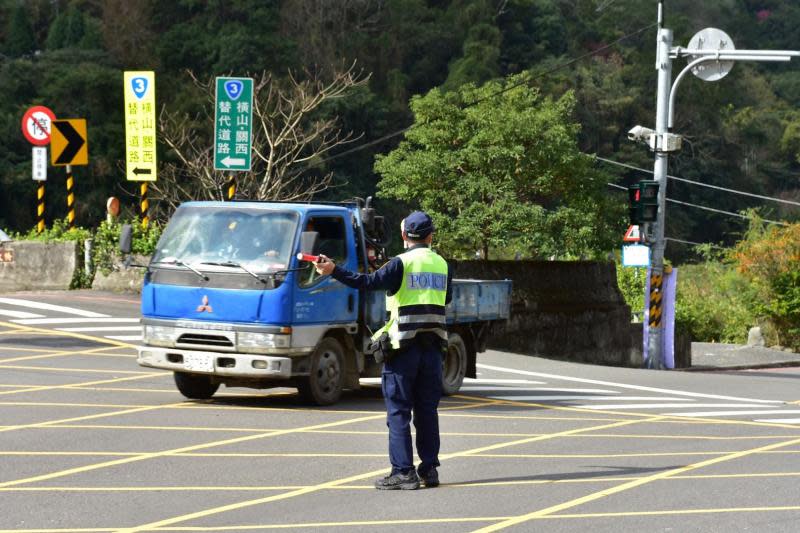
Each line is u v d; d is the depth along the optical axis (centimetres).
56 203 18238
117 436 3094
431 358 2503
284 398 3984
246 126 6544
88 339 5353
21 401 3675
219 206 3775
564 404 4284
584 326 7981
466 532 2086
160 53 19838
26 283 7538
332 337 3819
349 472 2680
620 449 3167
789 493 2541
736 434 3603
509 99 9662
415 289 2483
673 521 2214
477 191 9331
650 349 7612
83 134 7806
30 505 2266
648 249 7462
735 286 12088
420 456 2541
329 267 2448
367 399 4050
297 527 2108
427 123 9606
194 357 3628
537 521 2188
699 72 7381
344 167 19500
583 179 9475
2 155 18262
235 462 2775
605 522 2194
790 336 10481
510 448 3123
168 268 3706
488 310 4509
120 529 2078
